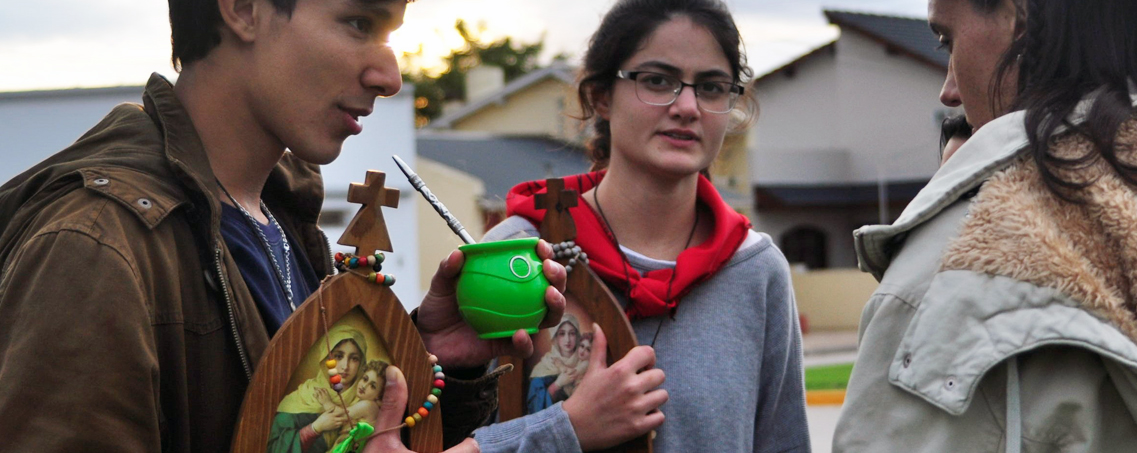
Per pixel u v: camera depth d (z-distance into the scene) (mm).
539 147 26531
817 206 26562
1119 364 1451
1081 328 1443
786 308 2340
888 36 26031
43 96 14047
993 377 1526
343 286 1497
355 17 1550
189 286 1471
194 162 1505
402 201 16797
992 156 1591
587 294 1958
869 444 1608
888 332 1630
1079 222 1517
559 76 28219
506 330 1682
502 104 29281
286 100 1537
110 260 1325
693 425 2129
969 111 1800
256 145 1625
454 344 1789
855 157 26938
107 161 1443
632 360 1893
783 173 26047
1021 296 1483
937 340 1532
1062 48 1596
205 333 1479
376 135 16531
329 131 1567
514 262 1681
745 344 2238
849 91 26953
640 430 1874
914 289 1612
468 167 23812
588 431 1861
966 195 1632
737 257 2295
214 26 1546
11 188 1483
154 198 1431
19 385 1260
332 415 1488
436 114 46812
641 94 2215
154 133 1517
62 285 1298
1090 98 1562
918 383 1539
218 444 1492
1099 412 1495
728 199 24766
